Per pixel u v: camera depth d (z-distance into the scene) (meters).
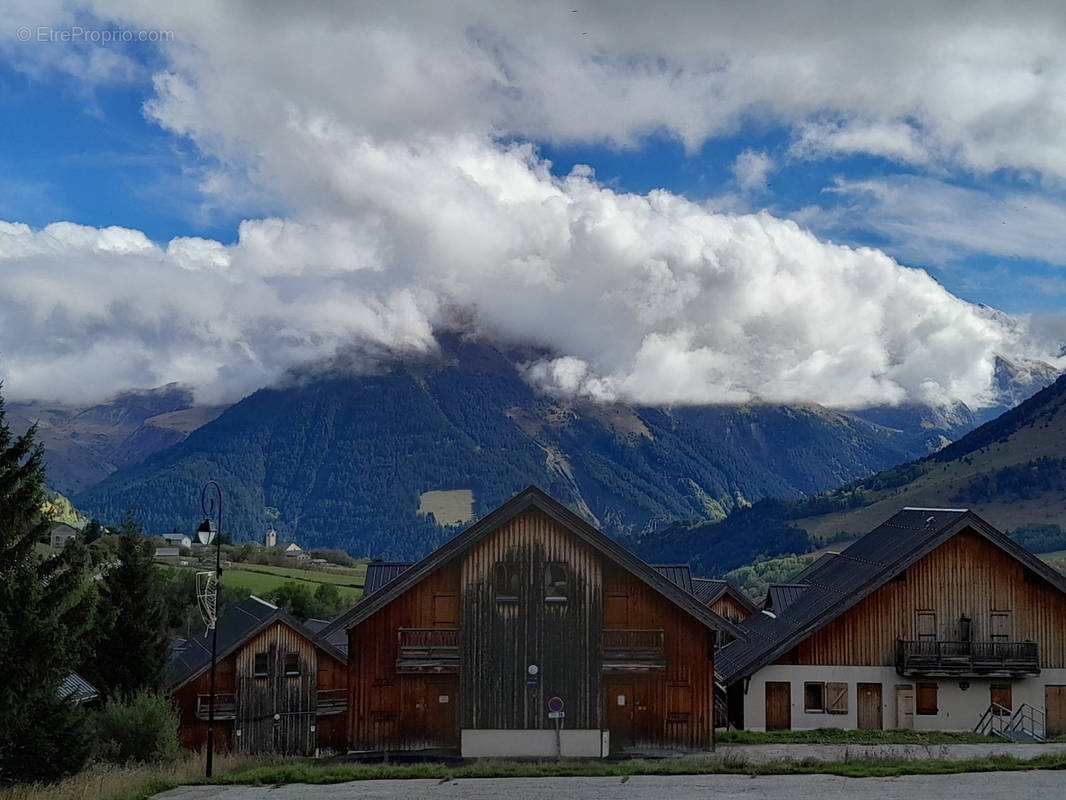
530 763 39.06
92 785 32.25
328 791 31.81
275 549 175.75
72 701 37.06
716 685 55.31
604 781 32.75
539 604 43.56
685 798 29.41
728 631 43.88
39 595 33.56
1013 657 50.56
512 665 43.31
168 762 41.31
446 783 33.03
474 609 43.59
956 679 50.69
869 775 32.50
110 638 51.16
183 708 54.34
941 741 44.44
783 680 51.03
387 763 41.56
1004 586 51.19
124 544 53.00
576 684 43.25
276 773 34.72
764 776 33.12
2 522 33.25
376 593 43.97
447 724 44.66
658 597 44.53
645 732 44.12
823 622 50.69
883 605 51.22
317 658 55.91
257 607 62.72
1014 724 50.53
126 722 42.19
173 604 84.75
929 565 51.34
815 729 49.25
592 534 43.69
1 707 32.47
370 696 44.56
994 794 29.14
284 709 55.03
